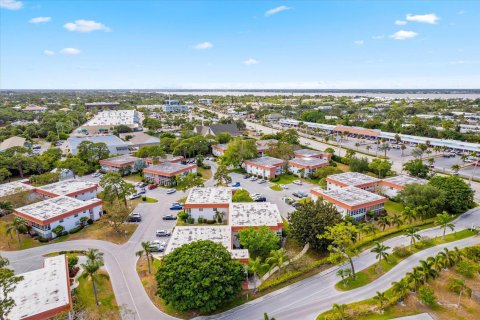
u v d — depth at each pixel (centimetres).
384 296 5088
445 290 5284
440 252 5828
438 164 13162
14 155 11550
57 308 4319
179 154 14050
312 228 6234
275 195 9744
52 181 10219
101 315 4722
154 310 4847
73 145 14475
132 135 18050
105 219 8000
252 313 4794
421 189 8025
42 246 6756
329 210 6631
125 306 4919
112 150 14800
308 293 5241
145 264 6038
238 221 6850
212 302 4484
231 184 10638
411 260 6138
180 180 9856
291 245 6775
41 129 19062
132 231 7406
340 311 4541
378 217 7831
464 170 12262
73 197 8744
